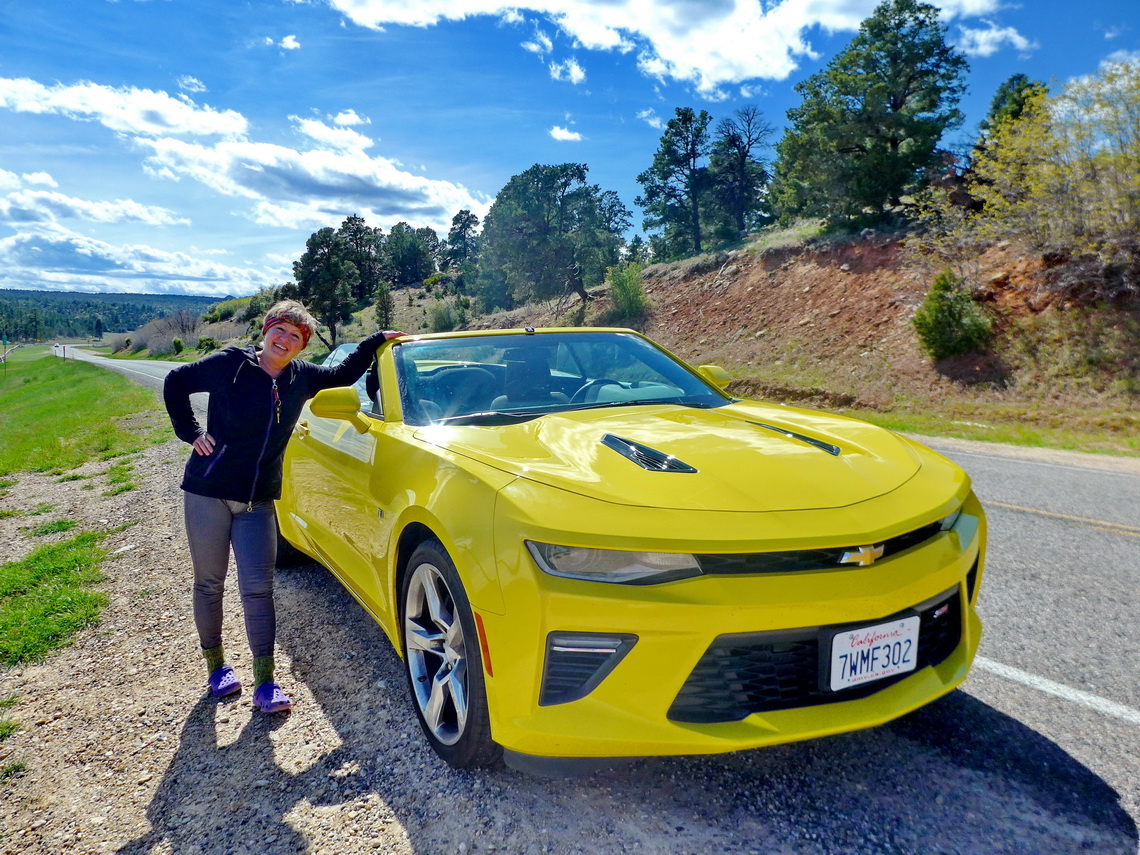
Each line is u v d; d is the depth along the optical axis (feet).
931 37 75.61
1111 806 6.61
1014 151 50.88
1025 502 19.63
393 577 8.70
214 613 9.91
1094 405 39.37
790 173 88.58
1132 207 44.62
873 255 70.23
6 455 37.86
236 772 7.89
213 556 9.66
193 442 9.35
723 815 6.70
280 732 8.68
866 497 7.12
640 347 12.93
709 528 6.38
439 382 10.71
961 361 49.03
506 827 6.70
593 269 141.28
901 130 75.10
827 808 6.74
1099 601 11.94
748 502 6.75
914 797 6.84
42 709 9.61
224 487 9.44
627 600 6.20
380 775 7.67
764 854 6.16
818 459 7.80
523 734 6.57
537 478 7.14
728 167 180.86
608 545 6.31
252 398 9.37
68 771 8.12
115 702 9.71
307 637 11.46
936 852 6.10
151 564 15.74
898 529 6.79
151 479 26.61
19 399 113.39
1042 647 10.17
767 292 78.64
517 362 11.49
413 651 8.49
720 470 7.32
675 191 192.54
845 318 64.59
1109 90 45.50
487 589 6.73
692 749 6.27
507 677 6.64
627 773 7.46
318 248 224.94
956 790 6.93
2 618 12.68
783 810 6.74
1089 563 14.03
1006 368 46.26
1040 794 6.82
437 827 6.75
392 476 8.95
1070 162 48.01
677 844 6.34
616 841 6.41
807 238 82.07
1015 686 9.00
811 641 6.53
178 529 18.71
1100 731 7.90
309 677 10.11
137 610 13.04
